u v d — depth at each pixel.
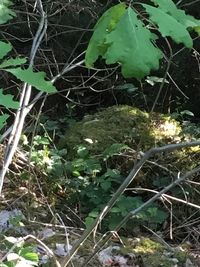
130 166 4.09
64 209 3.73
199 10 5.64
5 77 5.05
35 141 3.88
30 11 4.76
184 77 6.45
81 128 4.50
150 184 4.03
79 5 4.87
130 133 4.34
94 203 3.67
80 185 3.79
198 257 3.18
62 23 5.43
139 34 0.97
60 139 4.62
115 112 4.59
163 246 3.22
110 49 0.96
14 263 1.92
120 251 3.06
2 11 1.44
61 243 3.02
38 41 2.61
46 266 2.66
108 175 3.78
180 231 3.71
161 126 4.46
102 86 6.61
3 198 3.56
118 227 2.07
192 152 4.20
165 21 1.00
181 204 3.88
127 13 0.99
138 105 6.55
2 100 0.96
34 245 2.74
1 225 3.18
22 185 3.72
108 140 4.31
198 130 4.53
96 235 3.28
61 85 6.52
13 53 5.34
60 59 5.75
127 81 6.42
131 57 0.96
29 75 1.02
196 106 6.61
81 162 3.85
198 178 4.05
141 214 3.39
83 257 2.91
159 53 0.97
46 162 3.82
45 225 3.11
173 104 6.61
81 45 5.86
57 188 3.82
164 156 4.12
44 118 5.12
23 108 2.23
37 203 3.62
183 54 6.12
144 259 3.03
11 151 2.20
